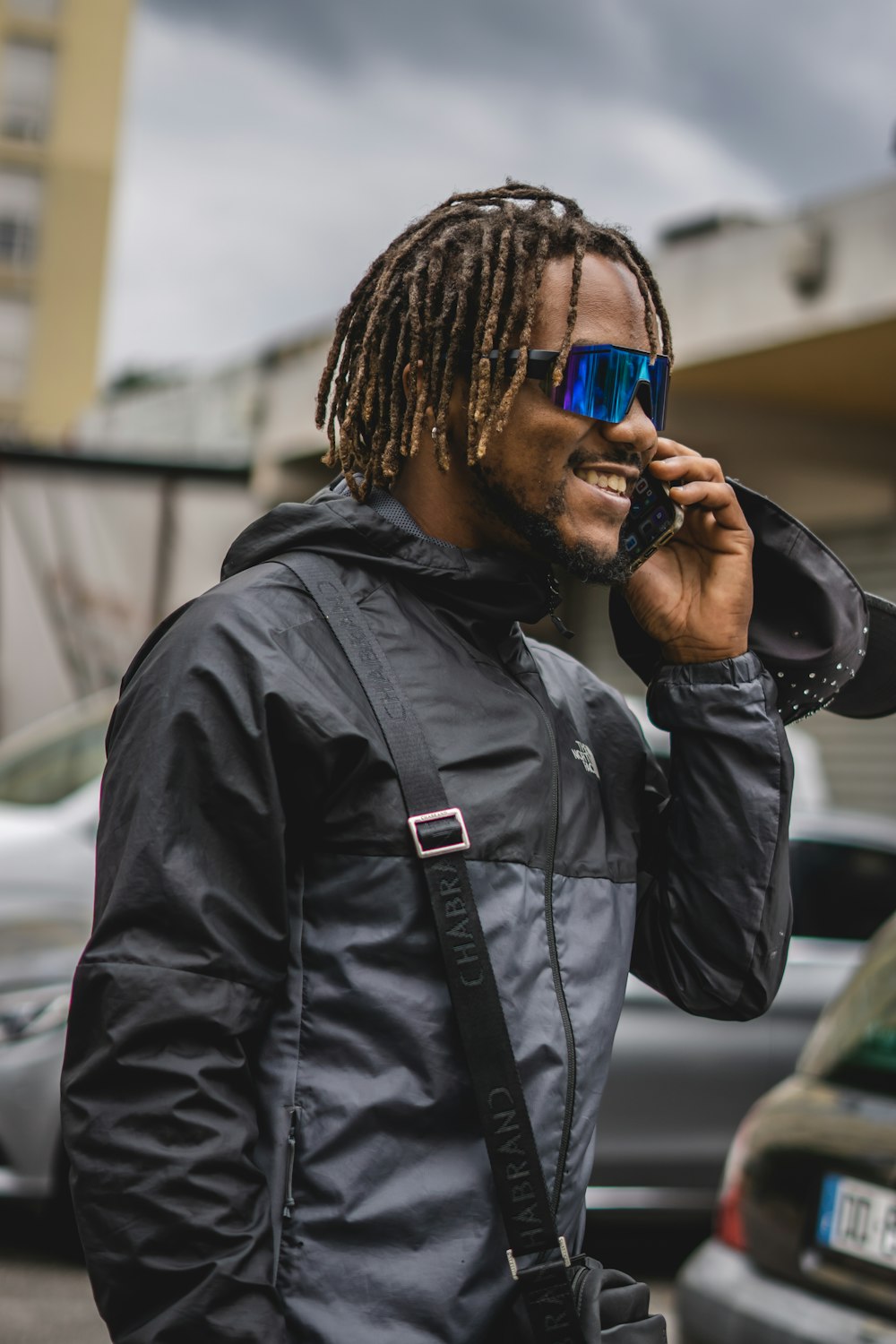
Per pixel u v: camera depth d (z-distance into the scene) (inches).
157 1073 47.1
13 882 197.0
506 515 55.5
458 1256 48.7
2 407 1409.9
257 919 49.2
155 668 51.1
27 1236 179.8
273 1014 50.1
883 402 399.9
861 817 212.2
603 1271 51.7
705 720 58.9
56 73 1412.4
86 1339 146.2
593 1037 52.3
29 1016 166.1
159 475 382.3
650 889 61.2
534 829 52.6
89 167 1424.7
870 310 330.3
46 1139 164.7
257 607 51.6
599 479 56.0
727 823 58.5
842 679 62.8
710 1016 60.6
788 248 345.4
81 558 378.9
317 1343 47.6
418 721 51.7
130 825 49.3
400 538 54.7
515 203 56.3
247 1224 46.9
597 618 498.6
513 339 54.6
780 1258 109.9
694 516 60.6
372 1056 49.3
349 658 52.0
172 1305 46.0
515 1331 49.6
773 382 386.9
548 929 52.3
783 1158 112.0
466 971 49.2
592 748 59.9
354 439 58.4
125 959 48.2
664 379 58.1
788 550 61.9
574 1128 51.2
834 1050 117.0
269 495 509.4
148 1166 46.5
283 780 50.4
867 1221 104.9
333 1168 48.6
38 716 374.6
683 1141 180.2
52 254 1414.9
